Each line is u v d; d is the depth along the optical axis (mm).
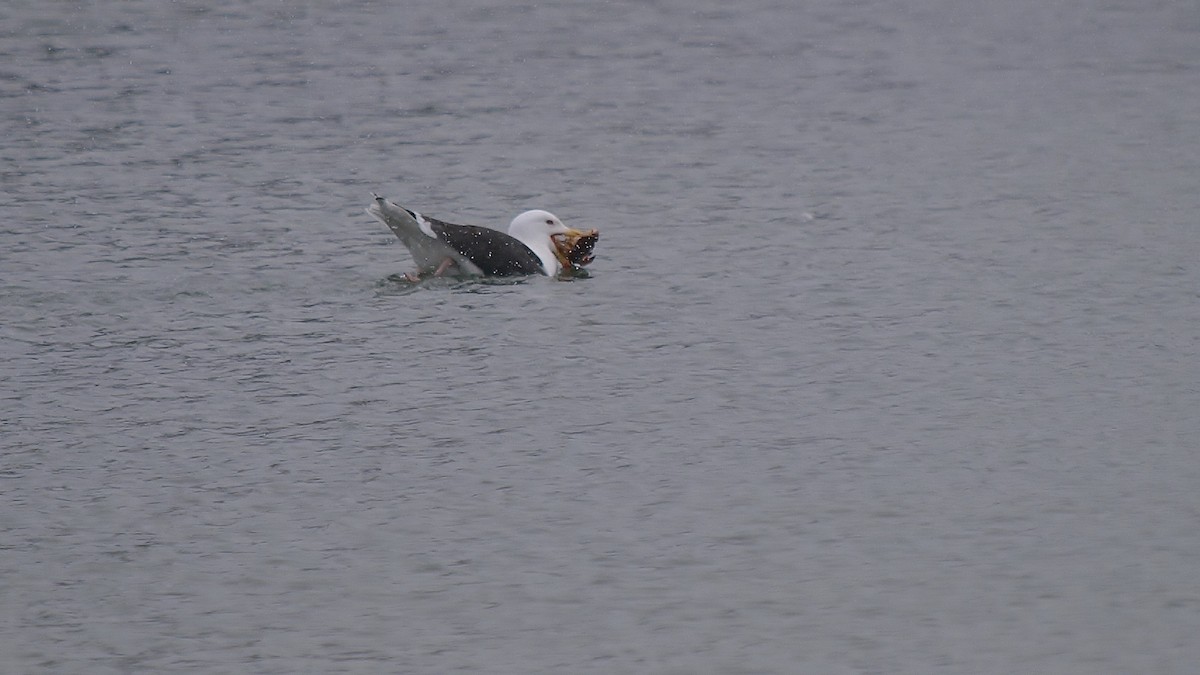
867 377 21516
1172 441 19219
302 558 16688
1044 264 26672
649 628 15352
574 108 40500
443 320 24031
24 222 29516
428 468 18750
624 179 33438
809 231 29078
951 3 54375
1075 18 51656
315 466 18828
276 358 22406
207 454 19156
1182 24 50500
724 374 21703
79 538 17094
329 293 25375
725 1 54875
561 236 26734
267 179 33219
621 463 18859
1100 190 31812
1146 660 14758
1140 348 22484
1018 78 43656
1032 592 15875
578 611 15648
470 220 30547
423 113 39750
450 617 15578
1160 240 28016
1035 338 22984
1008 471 18484
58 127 37812
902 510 17562
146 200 31344
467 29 50219
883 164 34531
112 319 24000
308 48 47281
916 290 25328
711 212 30641
